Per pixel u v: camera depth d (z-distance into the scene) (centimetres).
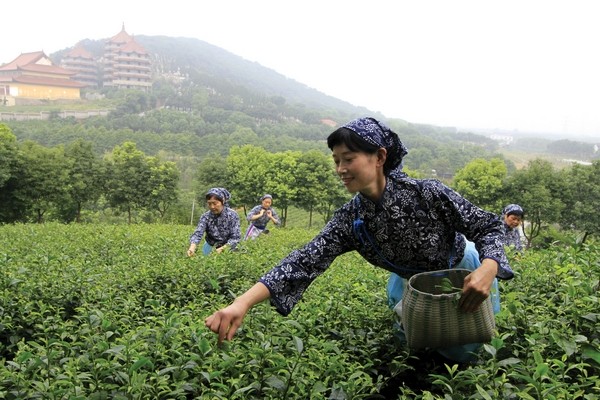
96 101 14850
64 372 307
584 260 444
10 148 3469
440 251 329
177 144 10350
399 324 362
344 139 295
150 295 561
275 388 284
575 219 3894
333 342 348
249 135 11619
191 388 286
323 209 4847
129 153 4231
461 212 313
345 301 450
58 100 14150
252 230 1352
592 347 296
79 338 382
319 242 334
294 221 5866
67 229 1577
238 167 4753
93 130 10388
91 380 291
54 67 14150
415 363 356
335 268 698
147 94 15588
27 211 3772
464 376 286
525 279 480
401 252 331
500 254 295
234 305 300
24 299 480
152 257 796
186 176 7869
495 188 4084
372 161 301
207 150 10419
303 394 281
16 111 12275
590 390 281
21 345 359
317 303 434
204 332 352
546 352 318
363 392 301
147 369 310
